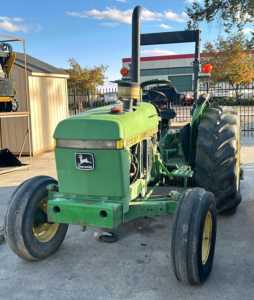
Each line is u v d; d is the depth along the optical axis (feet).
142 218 14.37
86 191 9.45
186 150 14.69
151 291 9.02
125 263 10.58
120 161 8.93
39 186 10.55
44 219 10.98
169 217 14.44
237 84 69.82
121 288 9.21
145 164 11.02
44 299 8.86
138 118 10.16
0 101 23.17
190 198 9.03
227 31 50.85
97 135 8.91
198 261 8.59
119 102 13.67
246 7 48.34
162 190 17.07
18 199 10.11
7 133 29.27
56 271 10.24
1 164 24.06
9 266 10.69
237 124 13.28
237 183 13.47
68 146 9.32
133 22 10.03
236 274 9.73
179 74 123.24
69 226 13.76
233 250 11.19
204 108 14.82
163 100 16.65
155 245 11.79
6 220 9.98
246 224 13.28
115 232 12.98
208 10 49.70
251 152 26.71
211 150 12.50
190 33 17.56
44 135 31.07
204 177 12.64
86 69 95.71
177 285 9.27
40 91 30.25
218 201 12.76
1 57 23.59
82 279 9.74
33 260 10.71
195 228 8.51
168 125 16.63
